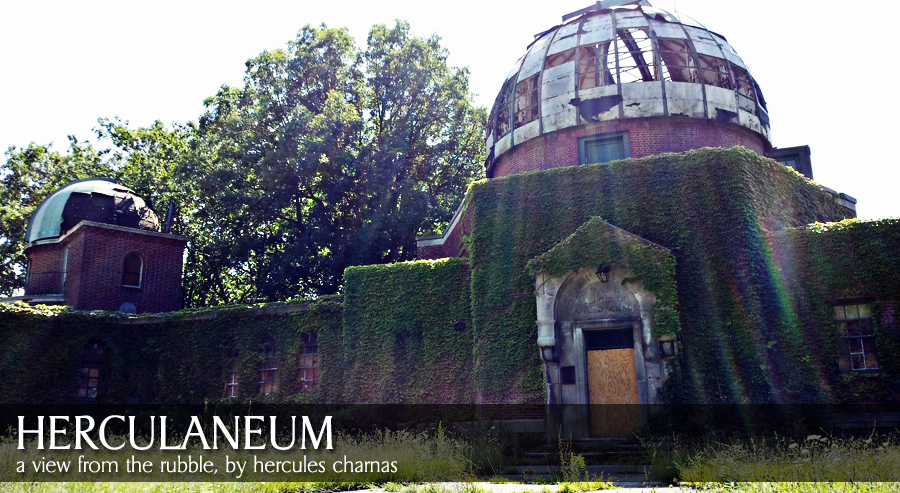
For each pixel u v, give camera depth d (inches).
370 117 1325.0
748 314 623.8
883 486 323.3
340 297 856.3
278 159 1167.6
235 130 1224.2
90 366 950.4
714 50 841.5
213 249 1455.5
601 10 890.7
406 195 1208.2
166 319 960.3
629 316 638.5
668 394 601.0
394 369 769.6
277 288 1264.8
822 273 626.5
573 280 660.7
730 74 836.0
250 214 1244.5
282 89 1261.1
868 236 617.9
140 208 1227.2
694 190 676.7
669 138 799.1
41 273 1165.1
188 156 1326.3
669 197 684.7
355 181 1206.9
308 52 1275.8
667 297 617.9
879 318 601.3
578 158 815.1
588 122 807.7
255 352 885.2
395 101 1289.4
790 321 621.0
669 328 609.6
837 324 621.3
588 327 651.5
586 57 852.6
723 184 666.2
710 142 808.3
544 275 667.4
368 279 812.6
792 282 631.8
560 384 651.5
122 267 1132.5
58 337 920.3
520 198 743.1
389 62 1299.2
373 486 415.8
